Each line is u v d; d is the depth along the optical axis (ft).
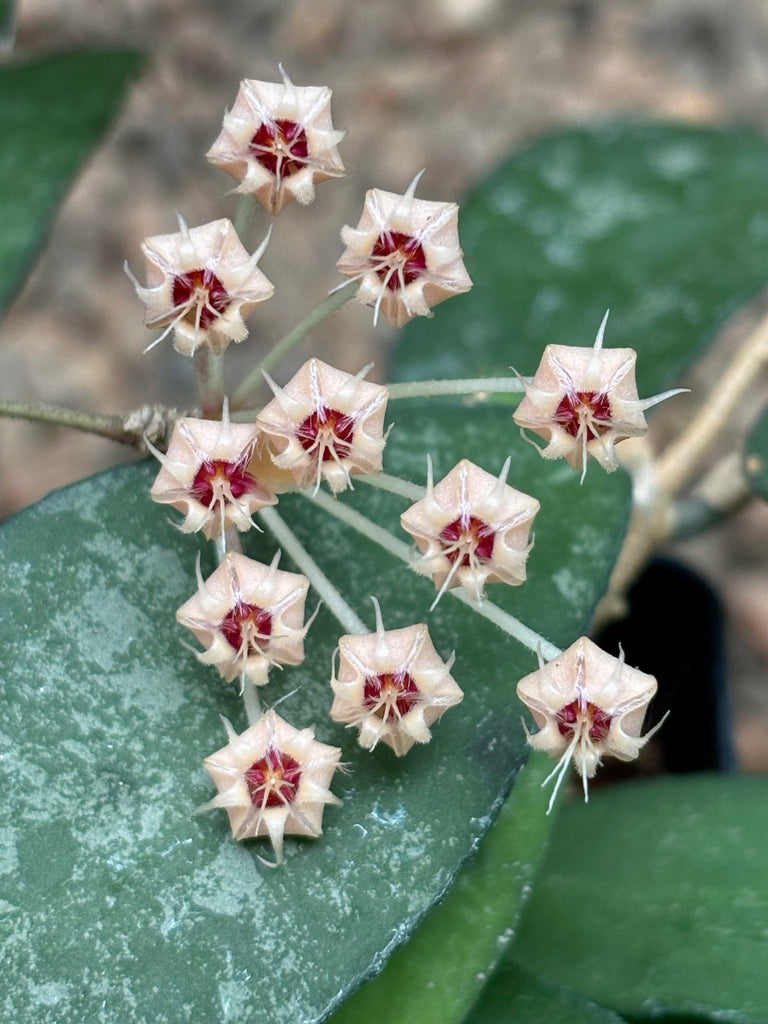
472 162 1.55
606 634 1.13
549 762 0.86
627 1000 0.87
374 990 0.83
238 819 0.79
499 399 0.93
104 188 1.54
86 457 1.44
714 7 1.61
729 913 0.89
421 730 0.79
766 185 1.08
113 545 0.83
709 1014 0.86
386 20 1.63
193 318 0.79
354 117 1.58
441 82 1.60
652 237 1.08
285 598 0.78
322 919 0.79
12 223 0.98
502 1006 0.87
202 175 1.55
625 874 0.91
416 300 0.79
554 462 0.88
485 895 0.84
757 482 0.98
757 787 0.94
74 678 0.81
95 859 0.79
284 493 0.84
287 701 0.82
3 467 1.43
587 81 1.59
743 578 1.34
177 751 0.81
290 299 1.48
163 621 0.83
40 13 1.53
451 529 0.78
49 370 1.46
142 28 1.57
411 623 0.84
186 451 0.78
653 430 1.39
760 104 1.56
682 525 1.05
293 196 0.80
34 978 0.78
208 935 0.79
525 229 1.08
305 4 1.62
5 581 0.82
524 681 0.78
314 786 0.78
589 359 0.78
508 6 1.64
